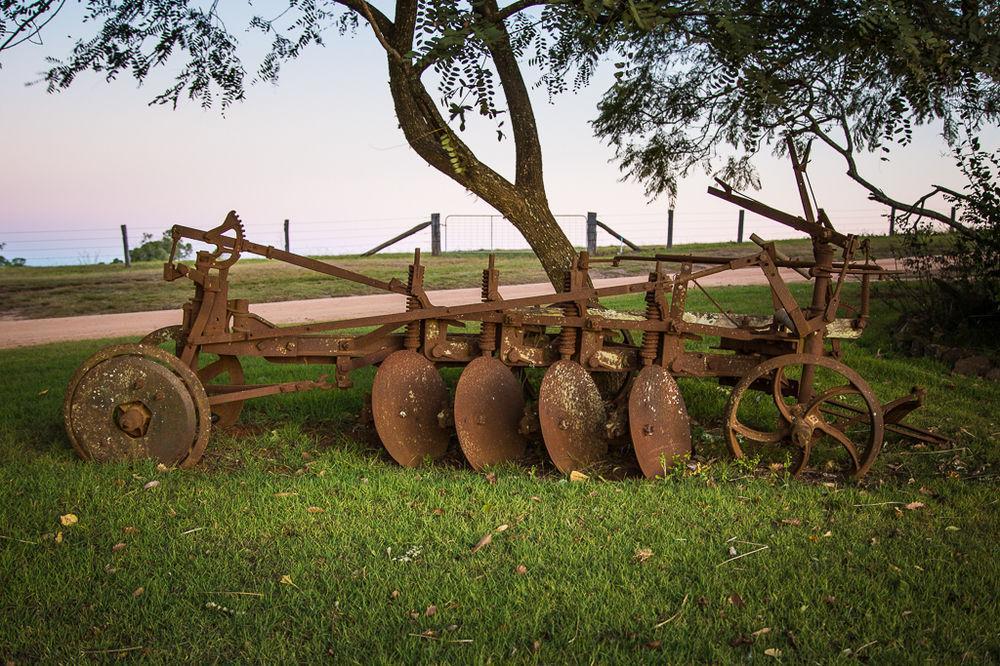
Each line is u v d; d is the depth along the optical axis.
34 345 11.86
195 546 4.25
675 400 5.74
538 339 6.14
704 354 5.92
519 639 3.41
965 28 5.57
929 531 4.54
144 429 5.47
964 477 5.61
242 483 5.22
